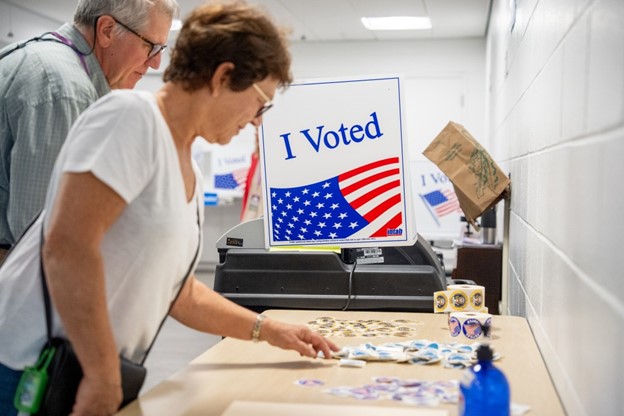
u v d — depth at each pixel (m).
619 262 0.84
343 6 6.73
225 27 1.17
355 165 2.03
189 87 1.21
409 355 1.50
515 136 2.95
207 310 1.49
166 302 1.32
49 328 1.20
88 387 1.11
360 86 2.01
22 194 1.78
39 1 7.02
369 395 1.23
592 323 1.02
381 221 2.03
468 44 8.25
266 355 1.54
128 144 1.13
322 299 2.14
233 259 2.21
